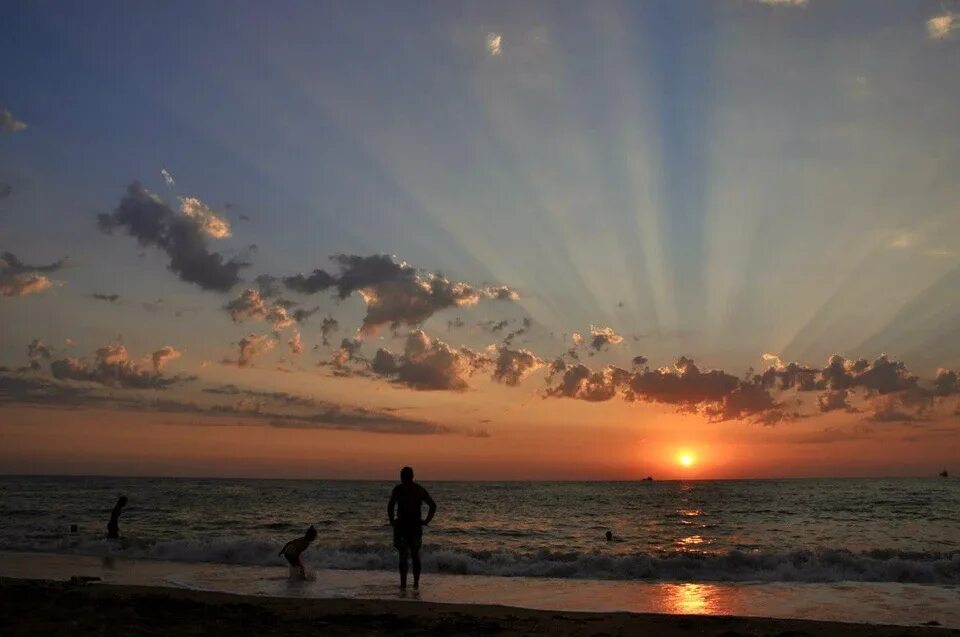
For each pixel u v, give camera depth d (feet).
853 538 101.19
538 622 34.68
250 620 33.47
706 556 65.31
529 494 307.58
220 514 146.30
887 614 41.27
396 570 60.90
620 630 33.14
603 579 56.85
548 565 62.13
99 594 40.24
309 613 36.09
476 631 32.35
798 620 36.09
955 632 33.14
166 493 257.55
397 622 33.78
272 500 212.23
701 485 490.49
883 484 450.71
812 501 218.18
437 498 264.31
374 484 531.09
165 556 68.90
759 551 81.05
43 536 86.74
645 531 117.19
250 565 63.26
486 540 101.40
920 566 58.70
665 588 51.80
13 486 341.00
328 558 65.57
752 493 294.66
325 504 190.19
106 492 261.85
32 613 33.24
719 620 35.78
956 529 116.57
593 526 128.36
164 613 34.42
